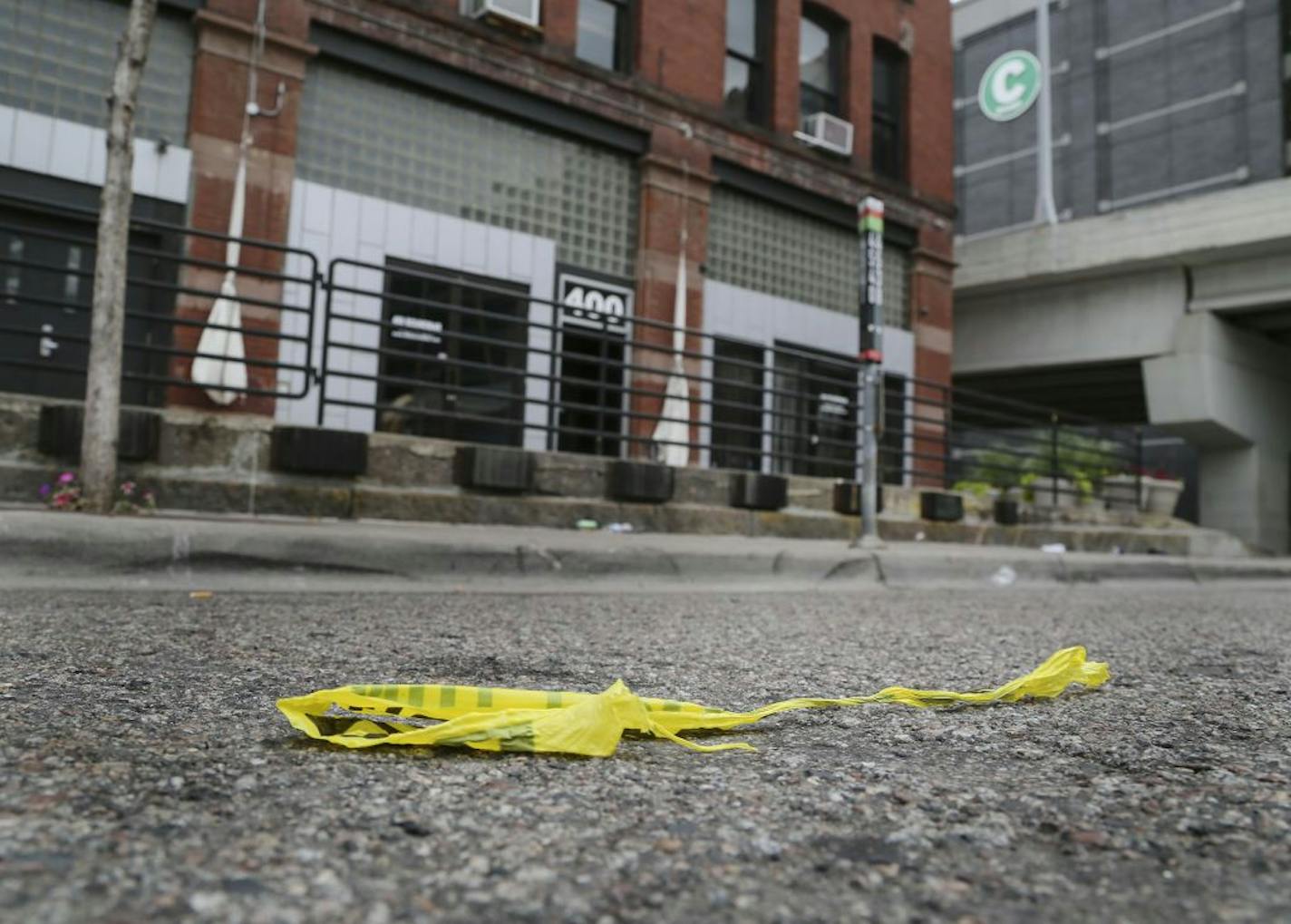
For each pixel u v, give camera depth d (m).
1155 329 16.33
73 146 8.04
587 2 11.53
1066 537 11.41
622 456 11.22
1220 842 1.16
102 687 1.98
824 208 13.48
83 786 1.24
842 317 13.68
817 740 1.75
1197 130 27.17
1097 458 14.45
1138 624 4.42
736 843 1.12
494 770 1.44
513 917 0.88
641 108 11.42
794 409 13.06
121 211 5.12
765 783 1.42
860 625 4.07
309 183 9.12
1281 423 17.23
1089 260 16.36
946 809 1.29
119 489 5.38
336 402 6.45
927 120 14.99
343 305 9.27
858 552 6.99
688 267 11.80
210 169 8.49
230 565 4.57
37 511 4.77
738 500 8.40
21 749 1.42
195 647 2.67
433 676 2.37
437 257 9.90
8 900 0.86
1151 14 28.48
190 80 8.60
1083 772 1.52
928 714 2.03
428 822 1.16
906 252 14.87
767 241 13.00
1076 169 29.59
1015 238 17.25
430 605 4.25
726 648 3.12
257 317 8.66
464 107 10.31
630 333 11.40
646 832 1.16
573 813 1.22
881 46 14.70
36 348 7.94
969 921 0.91
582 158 11.21
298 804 1.21
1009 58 18.81
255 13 8.77
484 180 10.41
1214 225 15.11
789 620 4.20
